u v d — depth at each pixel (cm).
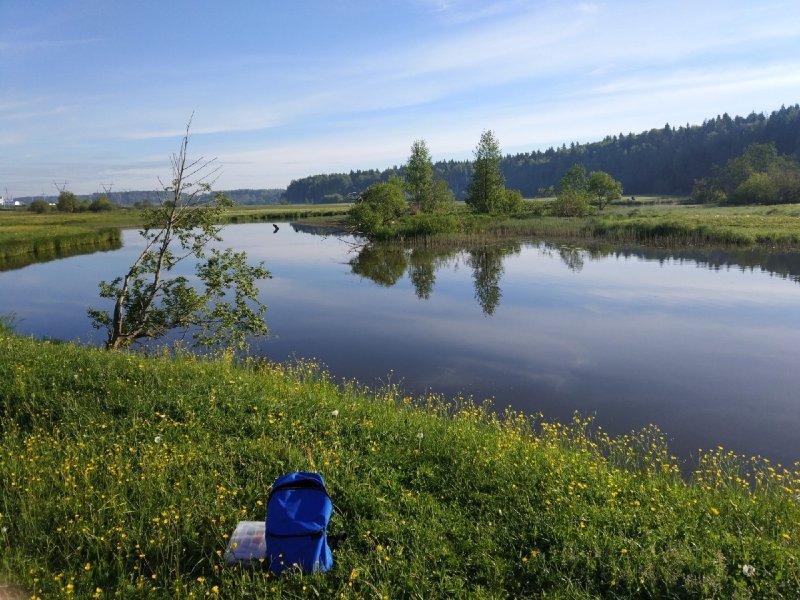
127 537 547
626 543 532
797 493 735
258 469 682
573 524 571
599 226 5525
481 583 497
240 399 900
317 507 509
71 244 5922
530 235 5659
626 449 1038
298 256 4662
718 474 829
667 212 7838
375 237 5709
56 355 1103
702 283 2931
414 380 1553
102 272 3803
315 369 1614
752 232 4441
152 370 1019
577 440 1020
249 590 478
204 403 877
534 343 1919
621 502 640
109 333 1577
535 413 1322
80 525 564
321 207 16700
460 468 702
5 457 693
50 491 627
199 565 524
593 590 483
